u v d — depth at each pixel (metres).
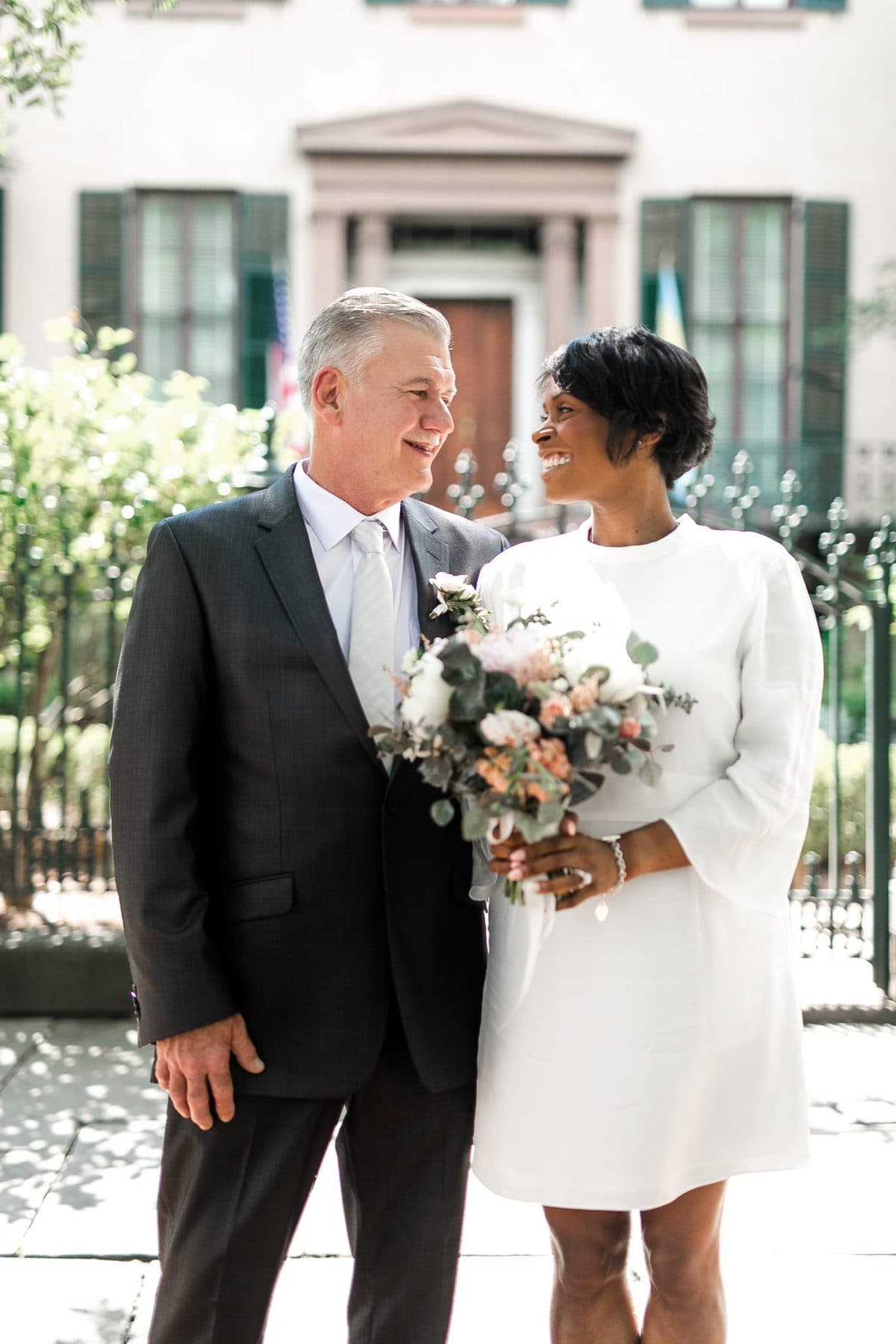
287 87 12.09
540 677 1.71
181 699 1.97
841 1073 3.97
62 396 5.29
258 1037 1.96
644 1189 1.84
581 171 12.21
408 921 2.00
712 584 1.90
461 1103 2.08
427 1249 2.05
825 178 12.30
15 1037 4.29
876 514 12.32
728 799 1.82
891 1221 3.04
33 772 5.42
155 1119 3.60
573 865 1.77
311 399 2.09
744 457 5.05
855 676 8.35
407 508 2.23
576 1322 2.00
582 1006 1.87
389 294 2.08
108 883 5.04
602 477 1.92
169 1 4.91
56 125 12.02
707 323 12.39
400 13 12.07
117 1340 2.52
